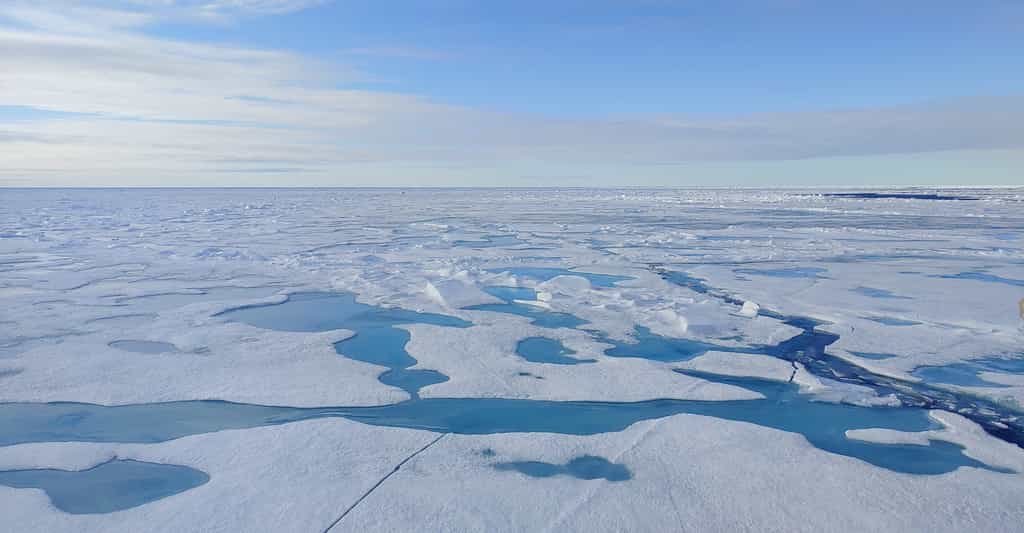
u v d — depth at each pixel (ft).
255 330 24.64
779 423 16.19
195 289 34.06
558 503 11.66
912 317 26.84
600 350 22.30
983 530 10.78
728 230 72.54
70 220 90.22
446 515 11.19
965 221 84.38
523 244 58.23
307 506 11.46
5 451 14.05
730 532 10.72
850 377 19.77
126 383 18.54
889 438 15.10
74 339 23.25
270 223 85.81
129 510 11.43
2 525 11.03
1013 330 24.38
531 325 25.82
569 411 16.87
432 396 17.74
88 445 14.30
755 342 23.53
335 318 27.55
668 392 18.11
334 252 51.19
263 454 13.66
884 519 11.13
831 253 49.21
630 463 13.39
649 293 32.71
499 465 13.34
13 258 46.42
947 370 20.01
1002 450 14.25
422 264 43.75
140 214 106.52
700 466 13.23
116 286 34.83
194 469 13.17
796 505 11.62
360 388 18.21
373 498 11.75
